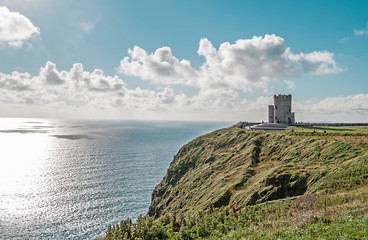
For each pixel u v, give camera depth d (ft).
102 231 216.74
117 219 241.14
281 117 336.70
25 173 418.51
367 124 287.48
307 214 72.69
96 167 457.27
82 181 364.17
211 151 251.39
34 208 264.11
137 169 442.91
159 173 417.08
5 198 292.20
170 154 613.11
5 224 227.61
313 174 120.78
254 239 62.75
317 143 160.45
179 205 188.75
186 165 261.44
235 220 86.58
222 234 76.95
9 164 502.38
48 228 221.46
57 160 533.14
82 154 606.96
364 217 60.08
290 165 147.54
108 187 336.08
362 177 99.04
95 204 276.62
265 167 165.58
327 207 77.25
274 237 59.98
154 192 264.93
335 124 290.97
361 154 123.85
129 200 290.56
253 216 87.35
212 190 166.30
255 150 201.26
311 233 56.75
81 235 209.77
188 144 304.71
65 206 270.05
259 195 124.98
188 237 80.43
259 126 308.81
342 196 85.30
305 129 244.63
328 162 132.67
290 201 98.32
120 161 515.09
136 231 89.97
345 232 52.90
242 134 252.01
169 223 101.14
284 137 198.90
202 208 145.28
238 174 170.40
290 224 67.82
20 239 201.77
